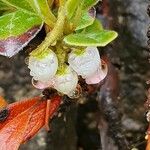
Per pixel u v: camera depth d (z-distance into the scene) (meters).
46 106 0.08
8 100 0.12
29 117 0.08
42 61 0.07
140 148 0.11
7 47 0.07
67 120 0.12
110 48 0.11
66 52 0.07
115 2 0.12
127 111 0.13
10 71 0.12
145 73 0.13
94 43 0.07
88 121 0.13
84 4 0.08
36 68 0.07
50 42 0.07
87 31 0.08
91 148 0.13
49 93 0.08
